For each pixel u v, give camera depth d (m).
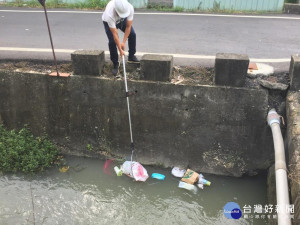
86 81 5.07
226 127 4.91
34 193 4.91
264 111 4.70
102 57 5.09
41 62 5.54
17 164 5.18
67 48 6.27
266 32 7.26
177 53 5.98
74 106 5.29
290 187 3.88
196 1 9.16
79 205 4.73
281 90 4.66
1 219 4.47
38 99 5.36
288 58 5.71
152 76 4.85
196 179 5.05
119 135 5.34
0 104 5.52
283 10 8.95
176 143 5.18
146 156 5.38
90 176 5.22
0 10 9.45
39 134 5.65
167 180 5.13
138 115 5.11
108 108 5.18
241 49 6.19
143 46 6.37
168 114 5.01
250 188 4.99
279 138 4.23
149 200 4.81
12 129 5.71
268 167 5.03
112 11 4.37
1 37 6.96
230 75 4.60
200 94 4.78
